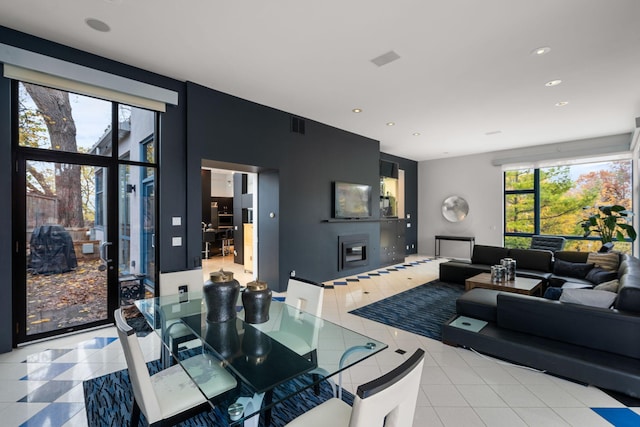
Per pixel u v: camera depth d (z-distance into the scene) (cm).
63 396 215
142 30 276
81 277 324
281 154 490
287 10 247
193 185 388
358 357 183
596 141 638
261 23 265
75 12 251
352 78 371
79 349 284
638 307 222
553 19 254
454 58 322
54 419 192
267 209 511
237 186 788
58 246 311
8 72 272
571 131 595
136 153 358
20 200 290
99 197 336
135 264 356
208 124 402
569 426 185
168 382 171
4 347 276
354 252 631
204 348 195
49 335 304
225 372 175
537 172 729
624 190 622
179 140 382
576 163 676
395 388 100
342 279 591
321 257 558
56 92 308
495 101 443
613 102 443
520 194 757
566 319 245
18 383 230
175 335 207
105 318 338
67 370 248
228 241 1034
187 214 385
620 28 266
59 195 312
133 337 139
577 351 232
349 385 233
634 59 321
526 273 480
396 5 240
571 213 685
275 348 190
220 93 414
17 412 198
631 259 372
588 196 664
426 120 534
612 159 629
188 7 244
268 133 471
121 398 213
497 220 782
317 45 300
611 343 225
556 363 230
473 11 246
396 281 574
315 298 245
